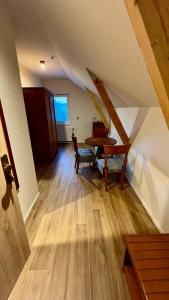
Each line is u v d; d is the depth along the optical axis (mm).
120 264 1421
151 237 1233
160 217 1742
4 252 1149
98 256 1500
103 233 1768
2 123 1475
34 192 2354
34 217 2039
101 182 2918
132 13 576
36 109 3730
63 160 4199
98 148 3502
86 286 1260
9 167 1212
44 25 2064
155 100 1626
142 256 1073
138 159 2391
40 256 1509
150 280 927
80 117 6137
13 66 1800
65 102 6062
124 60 1266
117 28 931
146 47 611
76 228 1848
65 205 2273
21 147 1940
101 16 945
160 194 1731
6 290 1164
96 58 1747
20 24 2082
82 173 3328
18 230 1343
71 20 1324
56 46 2656
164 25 543
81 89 5867
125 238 1230
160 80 649
